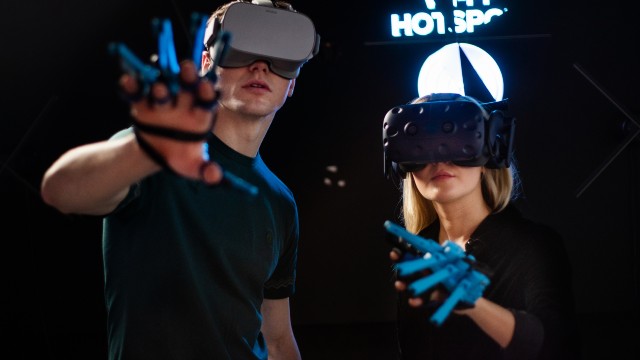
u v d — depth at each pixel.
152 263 1.60
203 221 1.63
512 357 1.39
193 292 1.61
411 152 1.44
